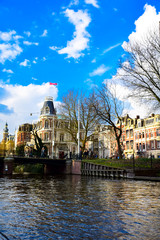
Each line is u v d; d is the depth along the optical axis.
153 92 24.11
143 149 58.00
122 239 4.76
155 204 8.55
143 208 7.78
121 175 25.12
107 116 34.75
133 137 62.16
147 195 11.00
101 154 70.75
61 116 44.25
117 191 12.66
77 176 30.03
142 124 59.66
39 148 53.09
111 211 7.29
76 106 42.56
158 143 53.44
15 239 4.74
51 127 65.25
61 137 65.69
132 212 7.15
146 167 23.88
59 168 41.47
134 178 23.19
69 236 4.94
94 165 30.64
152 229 5.39
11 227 5.55
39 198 10.04
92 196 10.67
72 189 13.75
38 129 69.00
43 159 36.91
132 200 9.48
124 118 67.81
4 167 32.88
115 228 5.48
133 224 5.80
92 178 25.31
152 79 23.84
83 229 5.40
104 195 11.03
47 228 5.48
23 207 7.92
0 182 19.38
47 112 66.75
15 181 20.66
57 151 64.56
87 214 6.87
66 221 6.08
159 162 24.80
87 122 40.88
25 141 87.56
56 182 19.45
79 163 35.31
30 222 5.99
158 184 17.08
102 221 6.08
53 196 10.70
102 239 4.76
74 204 8.52
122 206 8.13
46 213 7.00
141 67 24.25
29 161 35.72
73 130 44.34
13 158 33.66
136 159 28.23
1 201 9.22
